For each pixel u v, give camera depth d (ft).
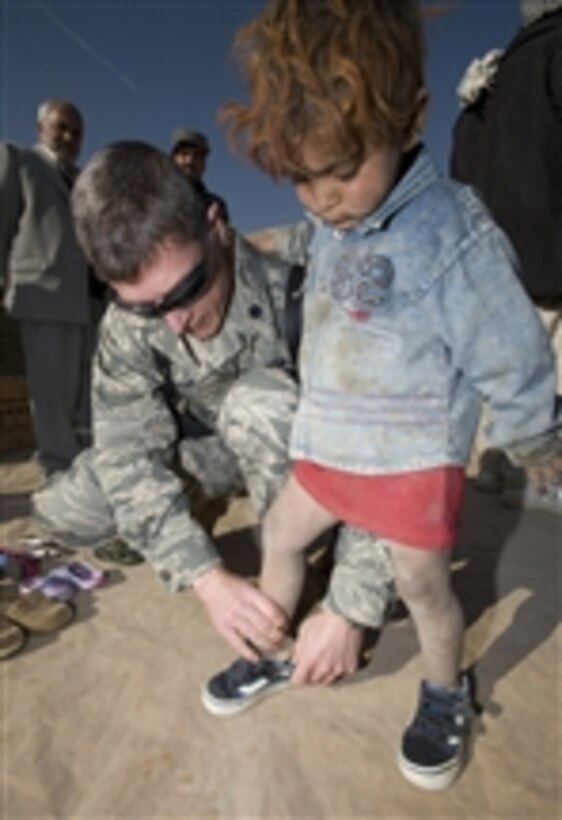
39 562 6.04
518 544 6.59
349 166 2.67
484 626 5.07
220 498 5.99
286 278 4.72
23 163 8.27
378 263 3.12
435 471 3.22
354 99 2.55
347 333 3.26
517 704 4.19
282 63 2.68
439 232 3.03
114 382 4.73
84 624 5.17
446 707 3.80
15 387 11.43
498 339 3.01
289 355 4.86
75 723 4.09
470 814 3.41
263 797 3.53
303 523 3.87
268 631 3.80
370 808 3.45
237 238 4.57
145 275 3.41
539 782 3.60
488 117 6.86
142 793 3.56
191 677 4.51
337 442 3.35
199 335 4.29
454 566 6.11
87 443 9.71
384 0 2.80
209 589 3.94
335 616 3.91
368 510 3.39
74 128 9.00
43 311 8.32
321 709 4.20
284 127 2.64
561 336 7.09
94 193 3.33
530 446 3.14
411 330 3.12
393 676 4.52
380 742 3.92
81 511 5.93
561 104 6.07
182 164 9.95
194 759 3.79
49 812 3.44
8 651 4.72
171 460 5.16
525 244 6.59
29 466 10.14
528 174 6.40
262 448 4.87
